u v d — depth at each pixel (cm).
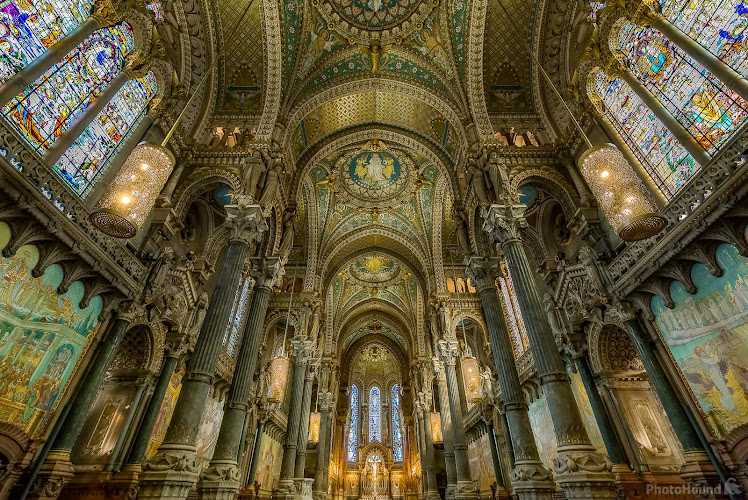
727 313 623
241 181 1045
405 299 2655
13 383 604
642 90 821
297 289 2058
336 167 1848
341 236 2127
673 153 777
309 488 1778
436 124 1474
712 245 639
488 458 1880
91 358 759
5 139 547
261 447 1802
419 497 2739
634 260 803
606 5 854
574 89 1030
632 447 877
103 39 815
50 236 630
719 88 674
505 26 1192
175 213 1010
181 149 1076
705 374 672
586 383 1000
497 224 963
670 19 779
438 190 1906
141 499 621
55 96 687
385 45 1299
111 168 827
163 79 987
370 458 3497
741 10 636
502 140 1178
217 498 749
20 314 607
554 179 1066
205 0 1142
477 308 1942
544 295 1170
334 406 2661
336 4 1239
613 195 592
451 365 1720
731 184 569
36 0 639
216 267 1310
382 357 3969
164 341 1034
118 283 798
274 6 1156
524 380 1442
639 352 800
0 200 554
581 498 630
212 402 1346
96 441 896
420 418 2447
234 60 1225
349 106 1484
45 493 632
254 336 1051
